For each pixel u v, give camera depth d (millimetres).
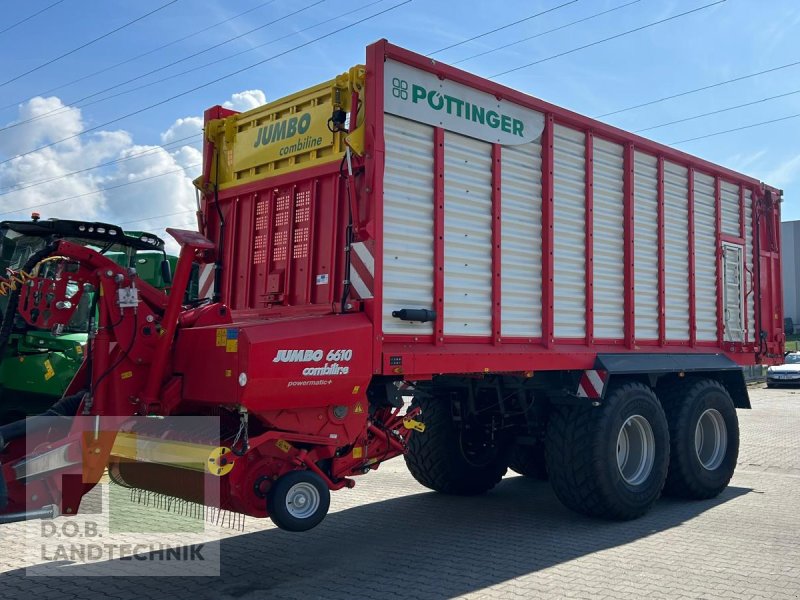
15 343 8203
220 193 6234
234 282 6059
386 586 4738
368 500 7484
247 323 4699
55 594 4625
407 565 5203
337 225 5230
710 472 7488
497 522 6516
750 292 8742
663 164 7484
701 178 8062
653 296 7316
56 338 8266
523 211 5988
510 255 5859
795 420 15102
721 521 6539
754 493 7891
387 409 5332
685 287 7723
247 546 5723
